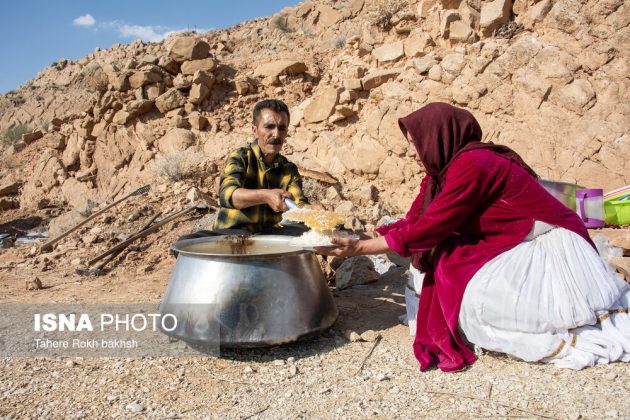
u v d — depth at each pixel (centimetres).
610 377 264
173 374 291
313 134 925
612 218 502
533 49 726
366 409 248
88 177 1217
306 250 309
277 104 384
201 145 1040
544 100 714
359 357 310
